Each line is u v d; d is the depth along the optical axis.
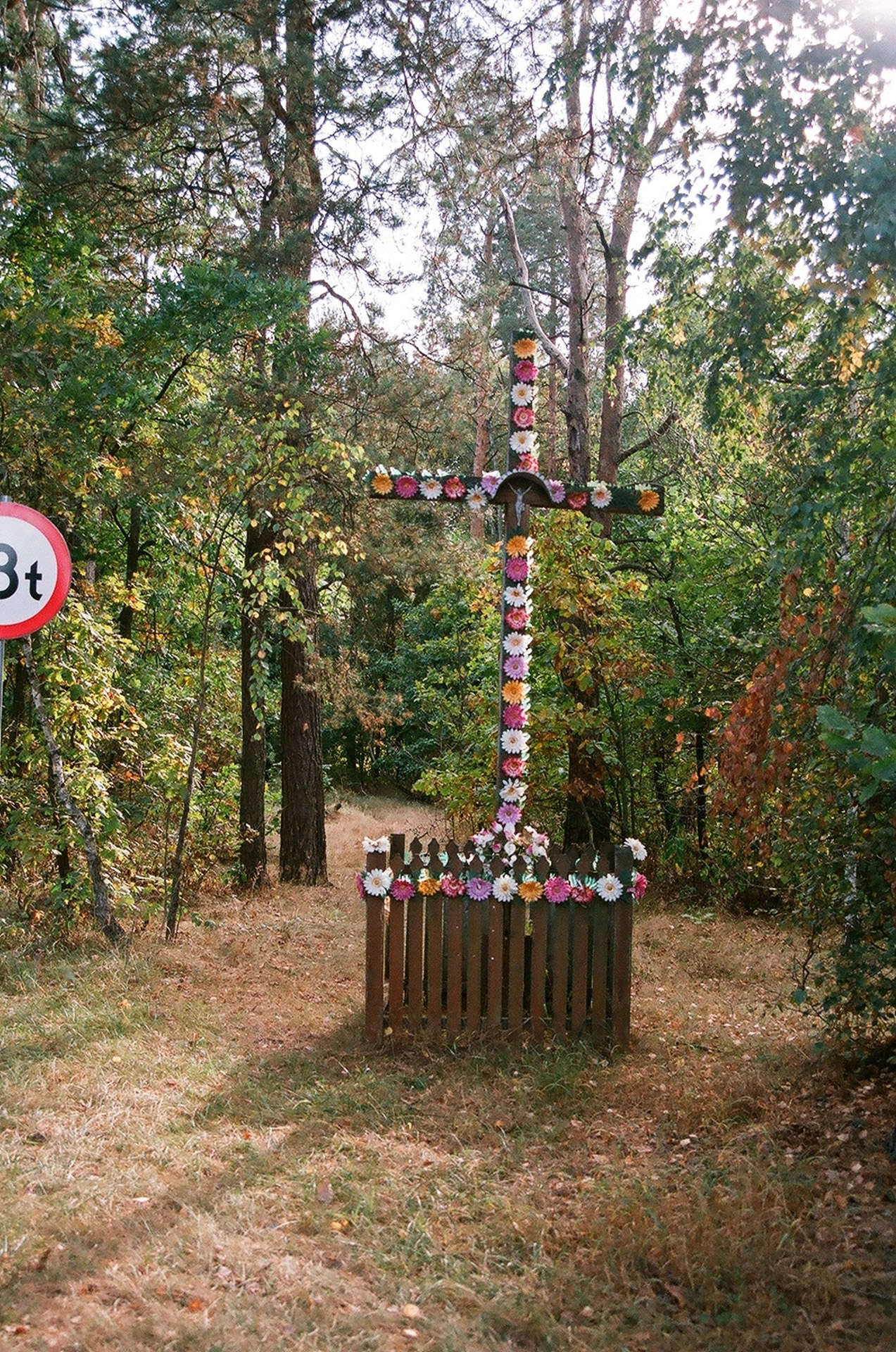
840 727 3.87
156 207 12.71
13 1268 3.74
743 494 12.72
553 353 14.34
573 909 6.73
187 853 11.02
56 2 13.37
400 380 13.12
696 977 8.69
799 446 6.37
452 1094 5.89
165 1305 3.59
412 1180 4.76
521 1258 4.10
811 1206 4.38
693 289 7.80
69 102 12.21
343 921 11.01
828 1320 3.63
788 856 6.18
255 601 12.16
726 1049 6.59
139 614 12.52
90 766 8.95
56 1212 4.14
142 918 9.59
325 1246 4.10
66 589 6.03
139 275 12.95
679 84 6.98
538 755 11.79
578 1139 5.30
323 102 12.62
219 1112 5.43
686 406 10.65
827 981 6.64
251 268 12.07
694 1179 4.65
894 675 5.02
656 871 13.17
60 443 8.76
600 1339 3.55
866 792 3.87
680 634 13.25
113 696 9.12
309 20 12.98
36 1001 6.93
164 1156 4.77
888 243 5.52
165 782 9.78
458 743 14.26
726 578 12.91
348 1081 6.04
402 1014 6.77
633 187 13.77
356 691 14.03
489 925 6.76
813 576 5.85
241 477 9.29
